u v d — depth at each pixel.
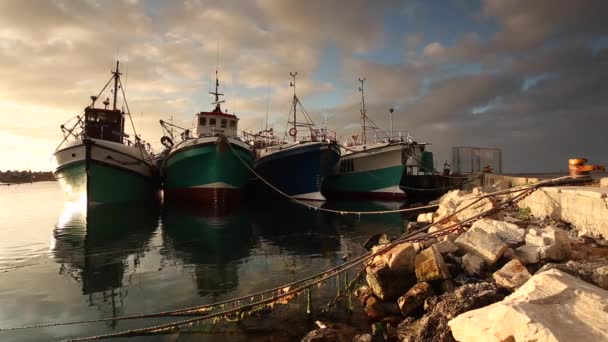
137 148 26.12
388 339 5.61
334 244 13.52
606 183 9.37
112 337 6.00
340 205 27.05
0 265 10.69
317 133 27.64
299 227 17.56
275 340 5.89
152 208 24.64
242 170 24.83
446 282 6.50
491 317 3.71
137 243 13.92
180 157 23.28
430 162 43.28
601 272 4.99
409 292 6.45
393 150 29.30
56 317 6.88
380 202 29.28
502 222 8.06
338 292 7.64
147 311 7.14
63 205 31.81
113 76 27.84
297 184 26.19
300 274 9.61
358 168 31.59
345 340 5.70
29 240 14.57
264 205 26.72
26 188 79.69
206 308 6.68
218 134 22.47
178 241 14.29
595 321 3.32
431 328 5.07
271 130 31.59
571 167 8.84
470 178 30.95
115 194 24.27
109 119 24.89
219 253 12.18
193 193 24.78
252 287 8.58
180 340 5.92
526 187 8.20
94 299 7.83
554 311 3.50
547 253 6.56
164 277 9.43
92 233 16.12
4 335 6.13
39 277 9.46
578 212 8.32
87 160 22.36
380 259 7.46
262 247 13.11
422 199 32.03
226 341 5.88
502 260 6.86
